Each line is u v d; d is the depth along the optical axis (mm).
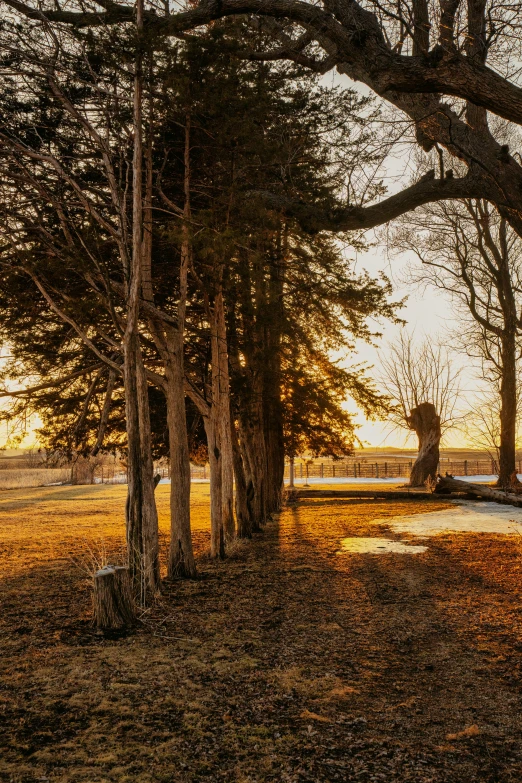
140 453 9273
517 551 13445
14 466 56688
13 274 10359
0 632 7805
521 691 5680
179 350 11242
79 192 9352
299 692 5734
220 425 14156
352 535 16734
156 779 4156
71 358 12781
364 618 8297
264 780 4148
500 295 30422
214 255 10461
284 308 14383
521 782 4113
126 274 9445
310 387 18688
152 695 5664
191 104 10039
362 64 7844
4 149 9625
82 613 8781
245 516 16703
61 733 4879
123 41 9258
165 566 12859
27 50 9641
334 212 11180
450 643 7168
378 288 13773
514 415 30562
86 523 21406
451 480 29188
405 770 4277
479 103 7379
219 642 7312
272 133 11508
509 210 10469
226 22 10141
